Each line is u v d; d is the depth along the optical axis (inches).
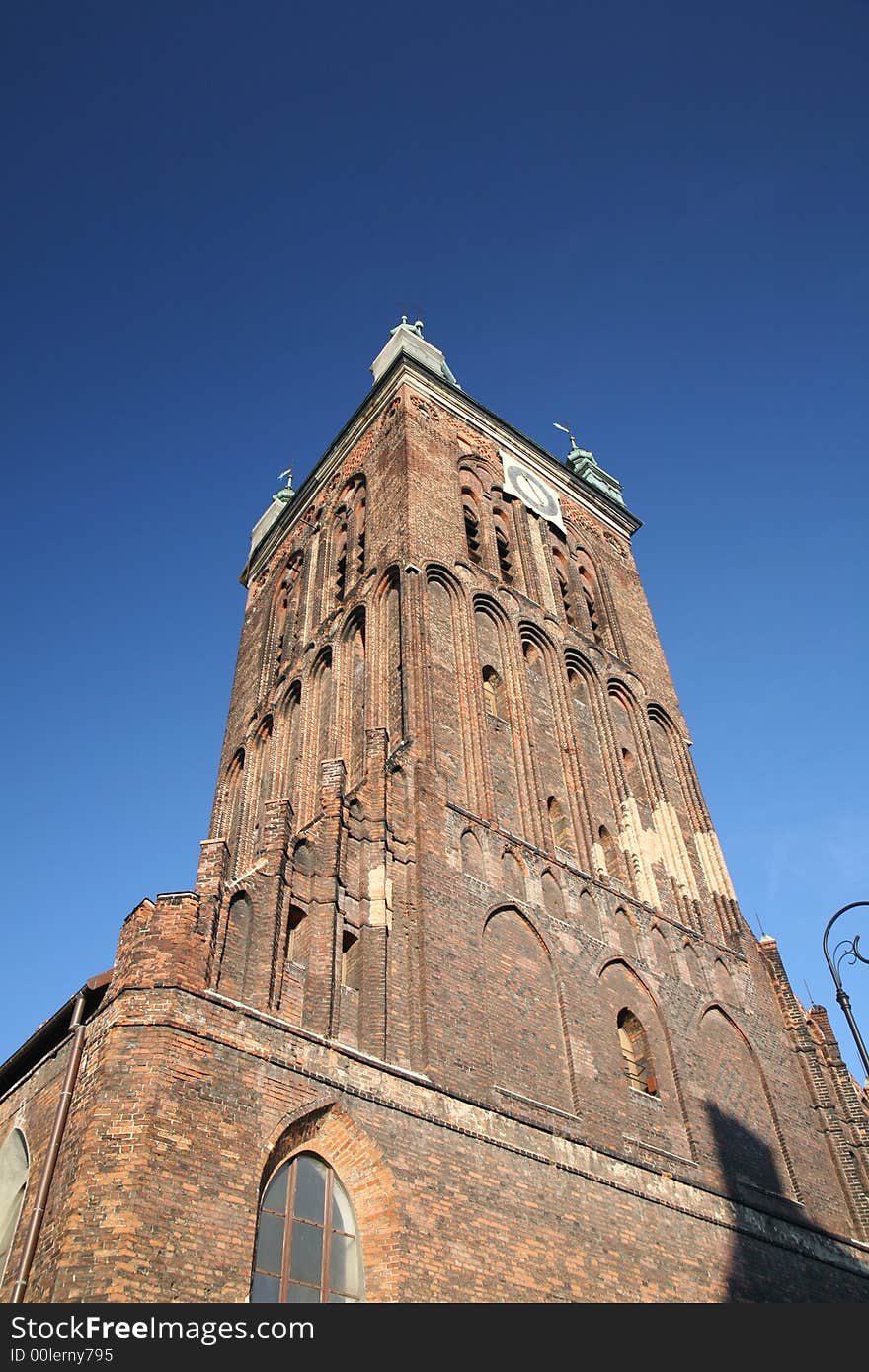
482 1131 877.2
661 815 1470.2
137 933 796.6
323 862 967.6
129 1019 735.7
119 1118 681.6
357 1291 752.3
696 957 1305.4
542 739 1380.4
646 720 1589.6
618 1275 882.1
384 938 948.6
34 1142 812.6
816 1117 1269.7
